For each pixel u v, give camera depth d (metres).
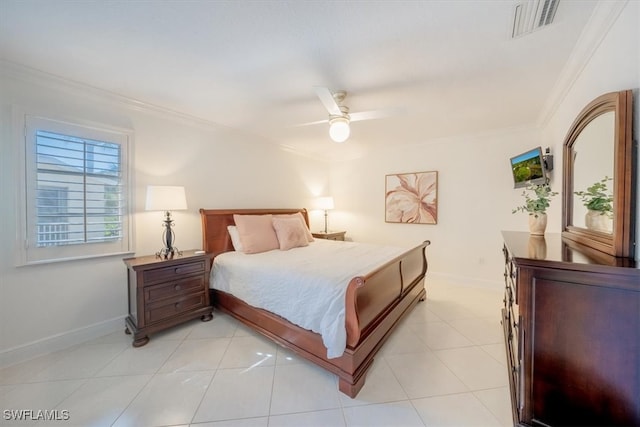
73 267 2.21
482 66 1.89
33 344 2.00
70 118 2.16
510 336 1.76
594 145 1.50
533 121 3.11
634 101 1.15
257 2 1.30
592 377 1.06
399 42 1.62
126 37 1.59
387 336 2.17
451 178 3.89
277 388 1.69
